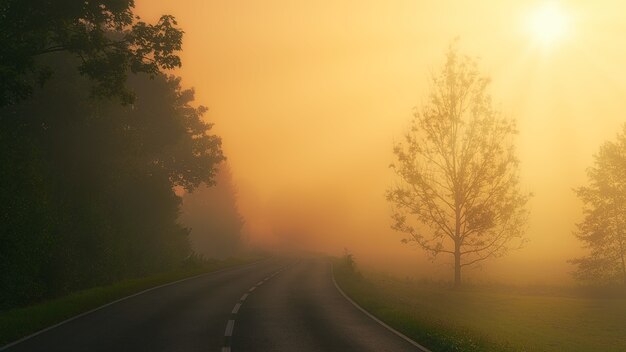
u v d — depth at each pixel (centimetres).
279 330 1248
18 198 2481
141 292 2225
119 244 4094
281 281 3078
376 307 1784
